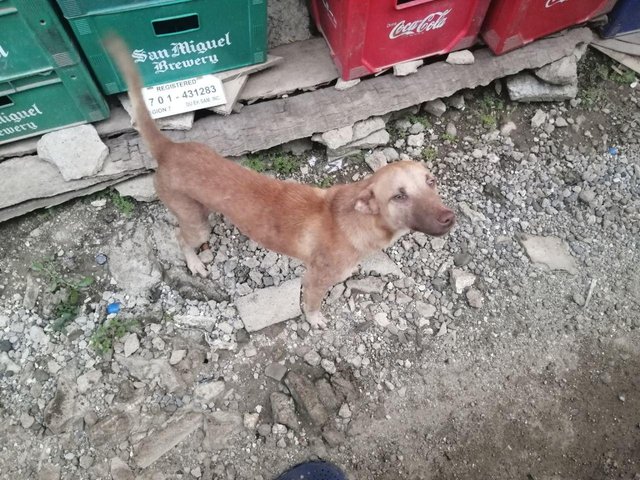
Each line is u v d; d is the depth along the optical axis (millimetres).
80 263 1104
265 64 1186
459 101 1304
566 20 1254
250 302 1070
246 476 940
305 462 944
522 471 956
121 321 1043
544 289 1118
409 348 1054
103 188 1149
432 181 783
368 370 1029
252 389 1010
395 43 1154
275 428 968
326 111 1194
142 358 1009
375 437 975
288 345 1049
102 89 1107
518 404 1012
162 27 1039
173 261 1103
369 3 1022
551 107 1337
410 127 1284
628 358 1060
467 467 956
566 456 970
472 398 1015
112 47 748
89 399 975
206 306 1070
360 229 845
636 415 1007
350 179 1234
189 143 905
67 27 981
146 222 1145
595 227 1190
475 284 1117
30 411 965
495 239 1164
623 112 1339
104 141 1150
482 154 1267
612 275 1139
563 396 1021
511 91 1311
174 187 902
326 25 1196
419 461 958
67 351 1015
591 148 1292
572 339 1074
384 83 1229
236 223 926
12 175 1104
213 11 1019
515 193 1223
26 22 892
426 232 763
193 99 1130
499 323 1083
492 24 1218
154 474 928
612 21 1328
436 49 1228
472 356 1051
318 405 976
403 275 1116
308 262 921
